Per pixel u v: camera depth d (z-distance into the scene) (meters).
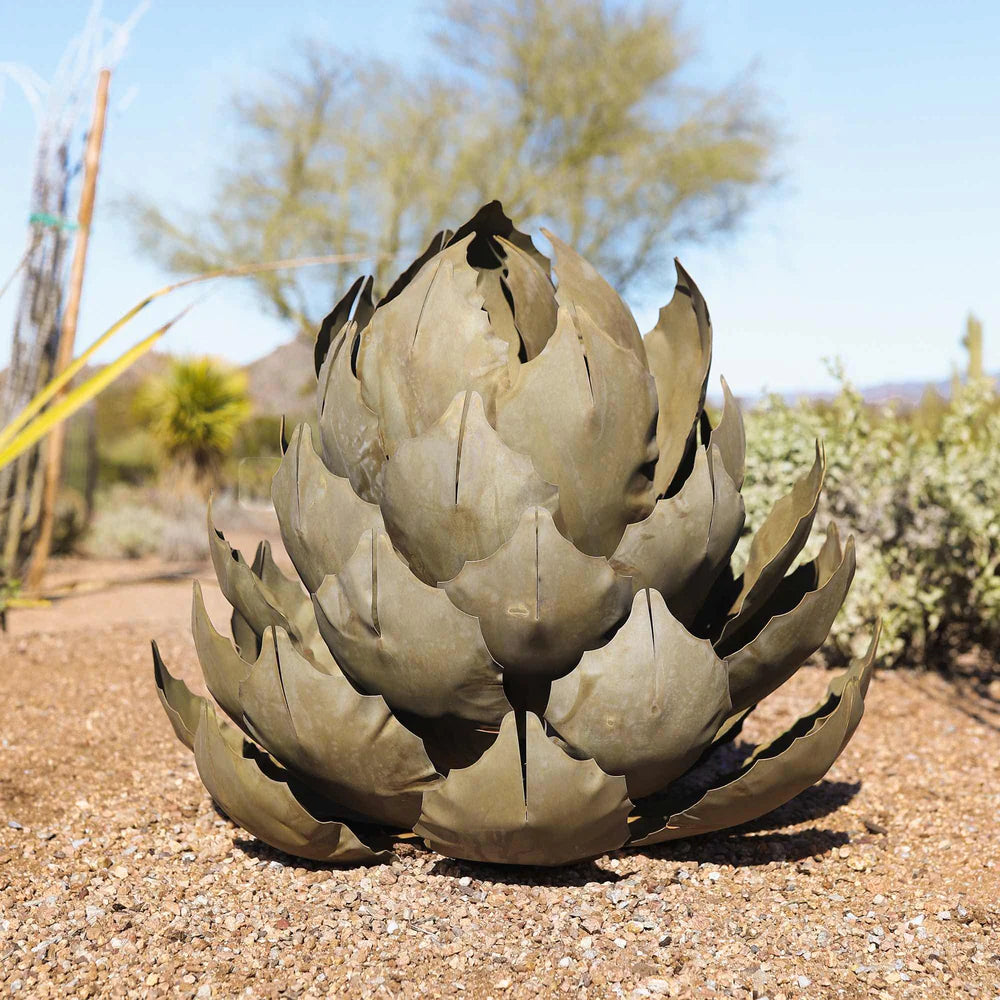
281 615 2.63
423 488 2.29
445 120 19.28
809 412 5.97
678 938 2.40
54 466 8.16
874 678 5.43
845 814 3.44
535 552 2.19
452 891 2.57
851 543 2.53
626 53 19.25
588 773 2.23
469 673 2.27
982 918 2.60
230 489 17.08
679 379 2.84
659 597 2.24
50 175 7.32
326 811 2.79
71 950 2.33
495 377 2.36
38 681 5.28
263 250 18.67
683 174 19.81
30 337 7.85
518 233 2.81
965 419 5.85
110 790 3.61
